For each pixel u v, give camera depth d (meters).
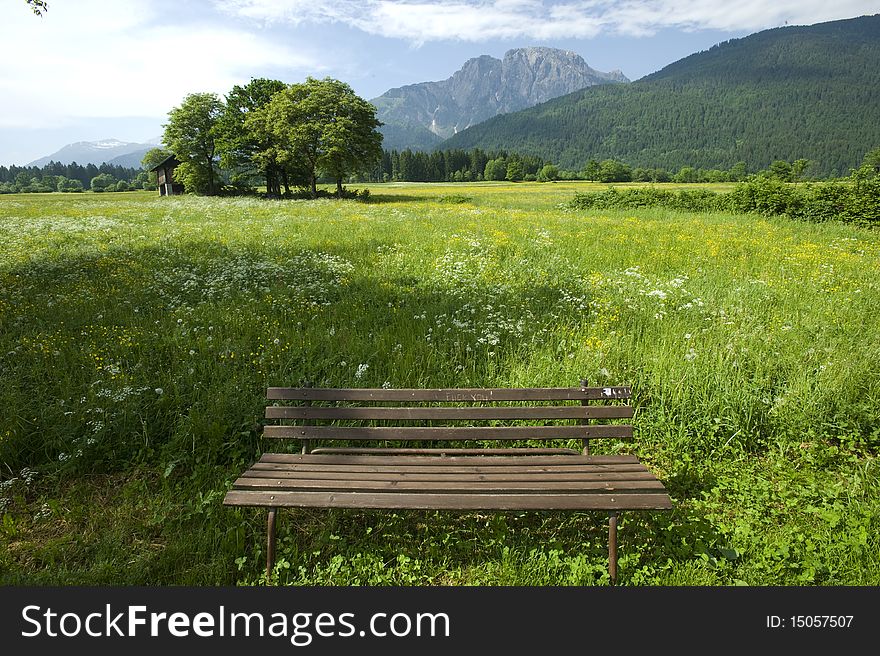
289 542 3.42
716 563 3.19
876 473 4.07
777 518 3.65
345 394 3.72
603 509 2.97
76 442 4.28
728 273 10.77
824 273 10.62
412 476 3.30
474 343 6.33
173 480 4.01
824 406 4.79
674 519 3.63
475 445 4.52
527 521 3.68
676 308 8.04
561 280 10.04
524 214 26.19
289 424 4.63
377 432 3.63
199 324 7.17
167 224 21.17
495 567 3.22
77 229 19.23
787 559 3.27
